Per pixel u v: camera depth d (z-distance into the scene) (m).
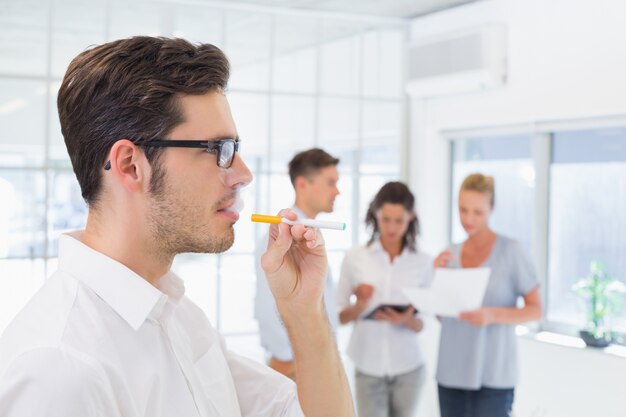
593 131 4.33
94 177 0.92
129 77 0.90
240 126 4.72
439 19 5.07
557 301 4.55
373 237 3.63
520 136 4.81
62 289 0.89
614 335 4.21
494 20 4.66
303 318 1.18
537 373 4.41
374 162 5.25
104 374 0.81
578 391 4.17
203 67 0.92
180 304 1.09
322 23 5.00
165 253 0.95
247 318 4.58
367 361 3.51
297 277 1.17
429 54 4.97
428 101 5.23
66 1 4.22
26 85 4.14
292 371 2.88
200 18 4.59
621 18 3.91
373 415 3.51
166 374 0.93
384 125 5.29
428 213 5.28
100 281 0.89
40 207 4.19
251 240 4.66
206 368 1.07
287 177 4.88
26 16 4.12
